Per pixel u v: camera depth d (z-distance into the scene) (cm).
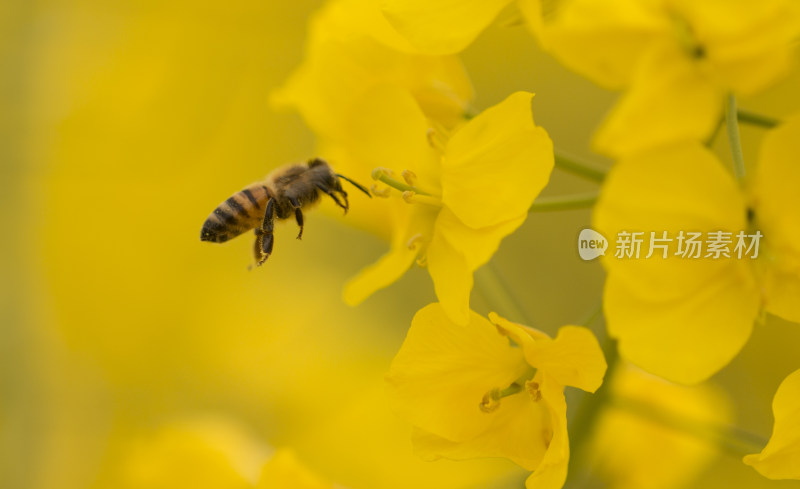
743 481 31
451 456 22
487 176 22
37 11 33
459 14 22
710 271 22
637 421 27
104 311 35
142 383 35
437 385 22
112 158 37
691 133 21
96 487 32
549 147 22
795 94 30
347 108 24
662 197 21
